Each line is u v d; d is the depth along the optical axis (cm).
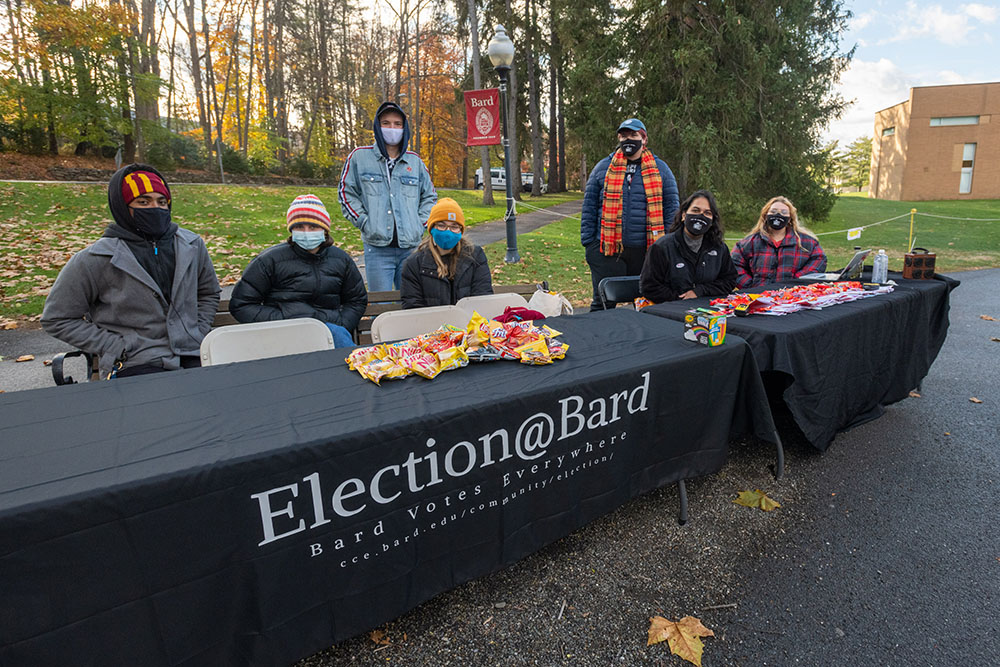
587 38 1672
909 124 3519
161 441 125
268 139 2386
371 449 132
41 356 432
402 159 382
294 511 124
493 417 152
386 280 392
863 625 166
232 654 124
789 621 168
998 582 185
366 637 160
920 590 181
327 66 2950
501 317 256
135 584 108
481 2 2294
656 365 190
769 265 427
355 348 211
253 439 125
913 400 359
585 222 466
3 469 110
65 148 1891
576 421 172
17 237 815
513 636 161
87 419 138
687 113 1469
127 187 231
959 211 2341
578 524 184
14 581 97
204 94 2759
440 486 147
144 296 238
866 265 451
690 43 1421
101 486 102
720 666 151
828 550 203
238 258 812
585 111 1683
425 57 3075
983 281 852
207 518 114
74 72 1606
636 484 199
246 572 121
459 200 2070
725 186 1447
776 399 316
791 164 1547
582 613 171
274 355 228
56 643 102
